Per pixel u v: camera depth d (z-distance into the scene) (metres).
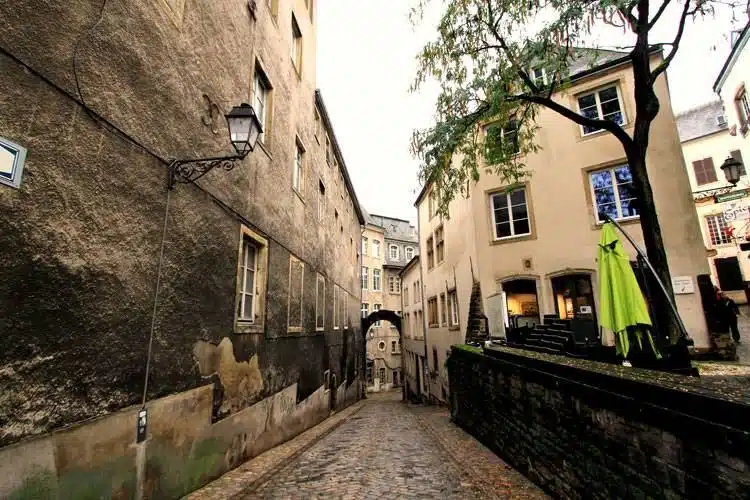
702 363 7.04
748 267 21.34
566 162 12.86
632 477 3.09
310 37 12.66
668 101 11.89
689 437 2.50
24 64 2.79
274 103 8.62
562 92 12.52
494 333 9.17
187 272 4.86
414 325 26.73
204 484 4.98
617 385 3.30
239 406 6.18
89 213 3.32
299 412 9.66
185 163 4.74
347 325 19.38
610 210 12.12
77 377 3.11
